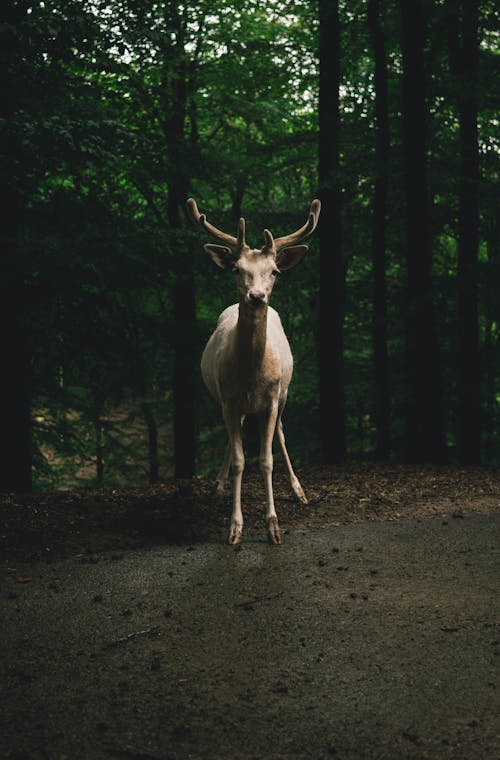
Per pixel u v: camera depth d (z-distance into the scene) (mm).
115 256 9516
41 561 5766
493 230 15062
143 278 10211
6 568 5598
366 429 16891
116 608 4742
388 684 3688
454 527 6535
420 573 5316
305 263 14422
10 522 6703
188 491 7777
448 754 3105
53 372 12094
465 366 12875
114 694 3621
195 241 10055
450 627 4332
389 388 14539
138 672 3850
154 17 9148
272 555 5781
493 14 11609
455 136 14828
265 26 14758
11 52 8125
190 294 14672
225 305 15336
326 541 6145
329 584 5102
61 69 9055
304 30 15219
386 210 13703
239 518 6211
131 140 9047
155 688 3676
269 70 14625
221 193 15250
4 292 9219
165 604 4797
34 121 7887
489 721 3342
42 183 11297
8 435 9516
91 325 10781
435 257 17312
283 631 4336
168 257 10281
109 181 11336
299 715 3418
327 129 10945
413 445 11969
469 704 3488
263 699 3561
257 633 4316
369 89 15070
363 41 13781
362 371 16312
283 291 15242
